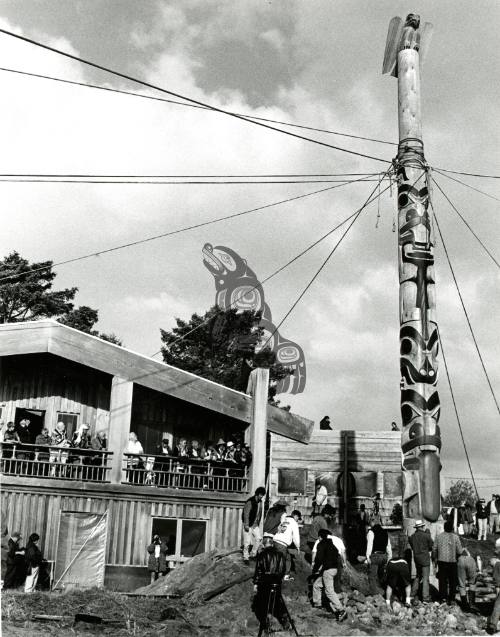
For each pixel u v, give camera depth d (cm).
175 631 1414
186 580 1895
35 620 1435
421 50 2075
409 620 1539
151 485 2353
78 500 2284
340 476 3061
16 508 2217
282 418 2612
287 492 3036
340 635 1427
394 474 3059
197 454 2495
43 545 2211
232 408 2502
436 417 1812
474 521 2944
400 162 1973
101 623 1441
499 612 1498
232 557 1925
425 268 1895
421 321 1858
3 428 2412
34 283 4834
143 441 2570
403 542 1775
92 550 2262
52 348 2359
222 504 2411
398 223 1955
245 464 2450
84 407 2509
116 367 2406
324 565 1546
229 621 1551
